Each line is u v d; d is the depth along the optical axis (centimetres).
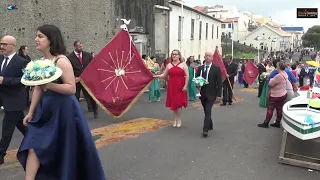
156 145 662
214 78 752
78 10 1464
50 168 330
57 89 326
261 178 503
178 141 697
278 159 590
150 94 1302
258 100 1433
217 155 610
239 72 2405
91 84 830
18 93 530
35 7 1233
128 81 855
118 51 847
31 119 350
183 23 2794
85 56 905
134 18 1977
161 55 2439
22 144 331
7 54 527
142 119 922
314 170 543
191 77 1365
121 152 611
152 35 2233
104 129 787
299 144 666
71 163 329
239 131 805
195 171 525
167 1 2469
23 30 1188
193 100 1373
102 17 1641
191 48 3069
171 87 806
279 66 842
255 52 6506
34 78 320
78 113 339
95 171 343
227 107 1203
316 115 600
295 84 924
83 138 338
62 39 356
